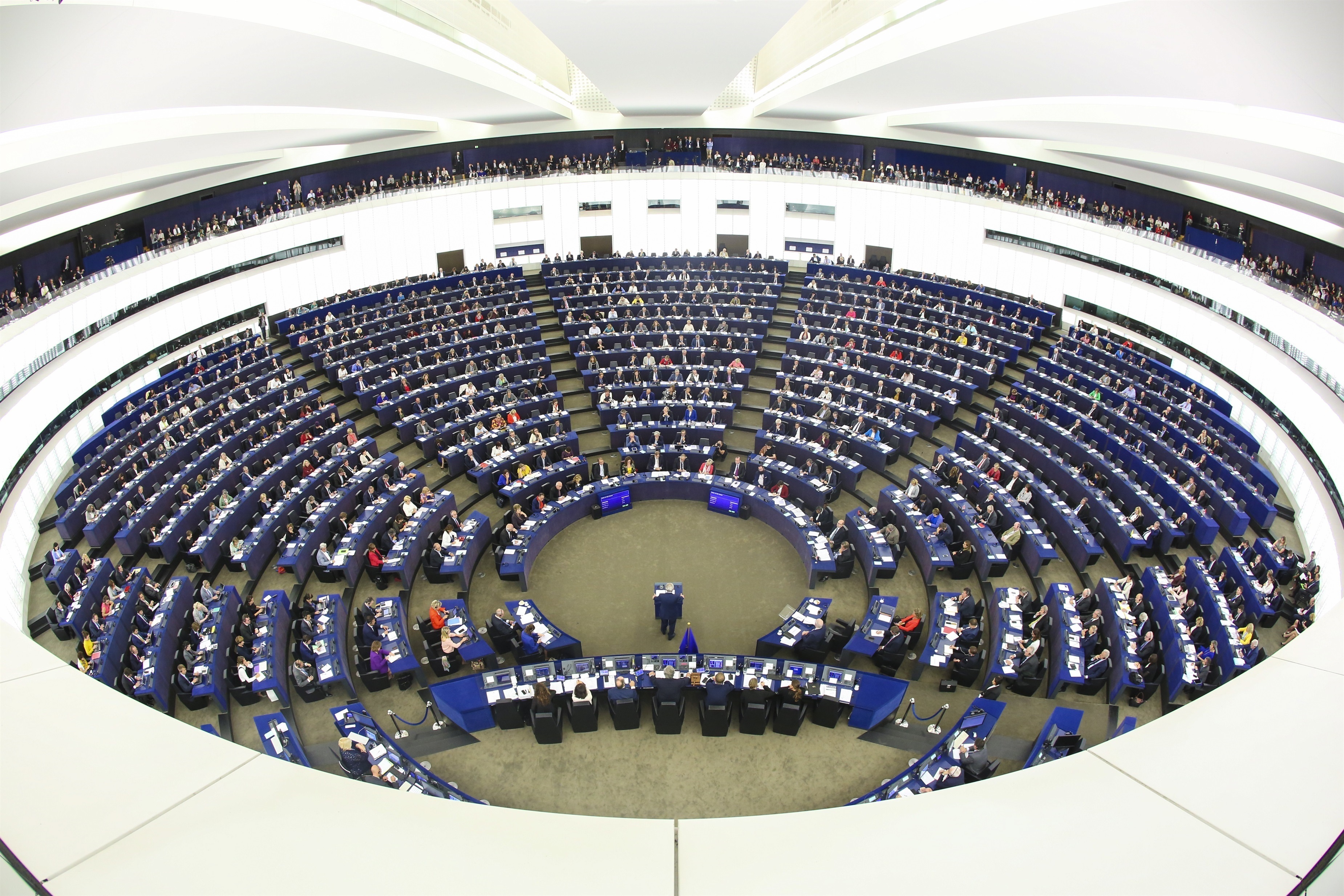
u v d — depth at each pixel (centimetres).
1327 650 304
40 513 2050
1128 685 1485
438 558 1872
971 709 1343
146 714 282
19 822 235
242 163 2883
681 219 3806
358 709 1419
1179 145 1809
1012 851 227
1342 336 1947
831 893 213
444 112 2723
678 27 1495
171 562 1884
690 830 244
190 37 1061
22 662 306
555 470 2195
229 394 2505
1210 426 2292
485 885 217
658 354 2786
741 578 1970
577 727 1483
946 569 1905
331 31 1284
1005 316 3012
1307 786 244
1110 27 1098
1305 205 2041
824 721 1498
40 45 895
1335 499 1923
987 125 2553
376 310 3117
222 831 232
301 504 2031
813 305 3178
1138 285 2711
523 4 1322
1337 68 953
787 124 3719
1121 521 1928
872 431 2355
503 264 3700
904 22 1695
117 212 2634
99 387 2406
